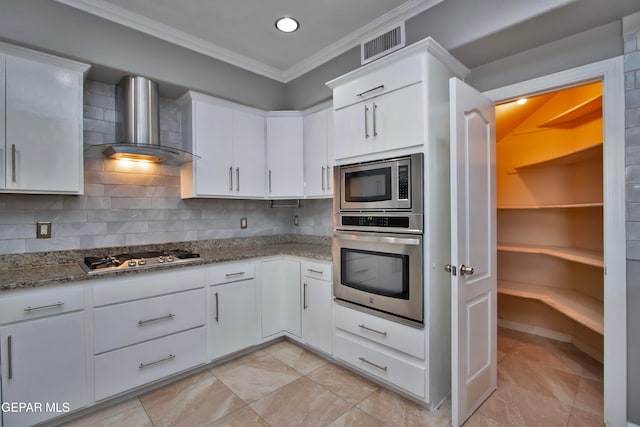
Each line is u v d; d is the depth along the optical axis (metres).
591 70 1.72
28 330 1.63
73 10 2.00
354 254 2.16
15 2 1.81
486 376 1.94
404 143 1.87
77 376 1.77
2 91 1.74
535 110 3.02
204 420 1.78
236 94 2.86
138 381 1.99
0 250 1.97
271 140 3.03
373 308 2.04
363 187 2.10
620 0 1.50
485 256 1.93
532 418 1.78
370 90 2.04
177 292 2.16
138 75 2.29
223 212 3.05
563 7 1.55
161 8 2.13
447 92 1.98
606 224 1.69
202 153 2.61
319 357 2.54
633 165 1.61
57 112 1.91
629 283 1.64
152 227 2.61
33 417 1.64
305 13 2.20
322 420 1.77
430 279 1.80
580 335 2.67
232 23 2.32
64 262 2.18
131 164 2.51
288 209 3.56
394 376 1.95
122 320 1.93
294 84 3.15
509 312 3.19
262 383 2.15
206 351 2.30
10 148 1.76
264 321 2.66
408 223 1.85
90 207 2.31
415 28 2.13
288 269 2.75
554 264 2.94
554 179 2.93
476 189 1.85
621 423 1.66
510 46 1.91
